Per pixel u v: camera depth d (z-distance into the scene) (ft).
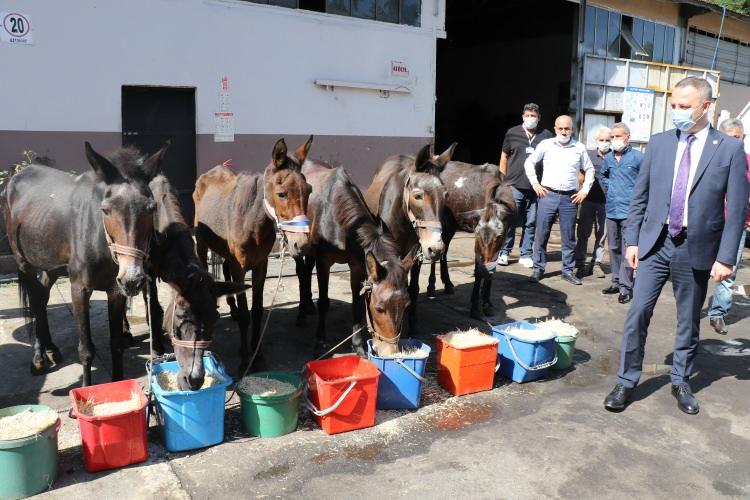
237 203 13.69
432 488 9.43
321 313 14.84
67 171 23.11
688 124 11.13
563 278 23.11
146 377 13.16
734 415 12.25
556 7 43.50
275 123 27.91
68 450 10.22
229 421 11.44
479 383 12.98
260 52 26.89
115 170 10.30
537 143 23.63
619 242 20.77
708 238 11.48
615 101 41.14
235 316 16.89
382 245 12.07
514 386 13.52
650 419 12.01
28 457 8.70
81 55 22.71
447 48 54.13
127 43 23.59
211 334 10.12
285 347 15.30
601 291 21.67
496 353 13.08
